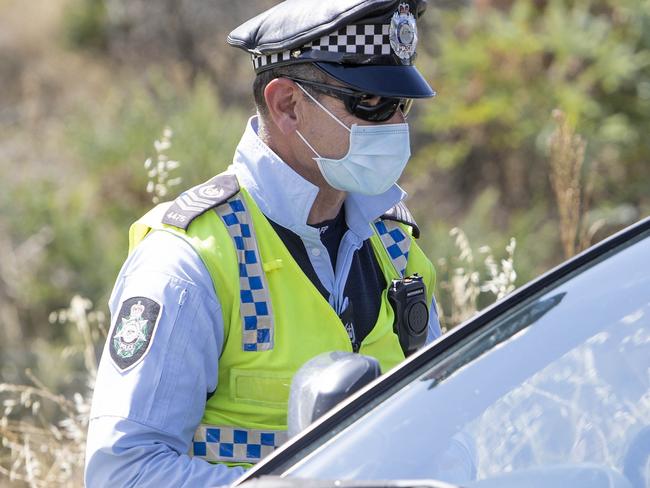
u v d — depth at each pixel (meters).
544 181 24.39
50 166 27.47
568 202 13.48
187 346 6.80
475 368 5.73
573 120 22.42
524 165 24.69
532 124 23.75
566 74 23.80
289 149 7.52
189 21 31.62
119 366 6.80
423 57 26.14
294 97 7.42
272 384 7.02
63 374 17.08
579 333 5.82
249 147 7.50
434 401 5.59
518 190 24.75
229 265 7.04
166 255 7.01
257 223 7.27
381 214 7.74
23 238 24.02
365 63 7.30
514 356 5.77
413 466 5.36
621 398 5.70
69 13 35.41
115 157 23.95
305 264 7.39
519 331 5.88
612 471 5.50
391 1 7.28
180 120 23.09
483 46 24.39
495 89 24.39
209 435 7.06
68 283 23.27
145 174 23.34
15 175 26.95
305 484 4.92
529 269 21.30
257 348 7.03
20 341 21.86
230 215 7.23
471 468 5.44
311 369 5.62
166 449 6.71
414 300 7.79
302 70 7.38
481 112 24.38
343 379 5.48
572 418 5.61
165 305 6.83
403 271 8.00
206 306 6.90
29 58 35.31
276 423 7.04
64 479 11.77
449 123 24.73
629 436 5.61
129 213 23.78
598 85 23.56
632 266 6.07
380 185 7.50
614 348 5.79
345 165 7.40
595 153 22.62
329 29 7.20
